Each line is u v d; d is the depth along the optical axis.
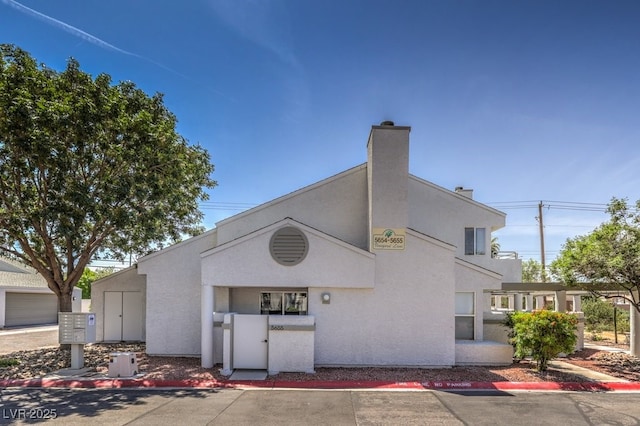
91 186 14.87
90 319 12.96
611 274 13.95
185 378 11.77
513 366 13.55
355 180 16.06
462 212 19.03
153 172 15.30
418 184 19.06
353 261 13.25
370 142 14.48
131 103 15.48
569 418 8.65
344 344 13.30
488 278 14.80
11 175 14.40
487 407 9.41
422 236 13.66
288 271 13.20
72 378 11.80
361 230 15.84
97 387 11.23
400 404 9.59
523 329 12.84
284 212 15.96
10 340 20.84
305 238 13.30
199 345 14.84
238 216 15.82
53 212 13.09
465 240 19.20
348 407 9.32
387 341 13.36
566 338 12.41
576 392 10.91
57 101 13.39
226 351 12.41
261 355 12.71
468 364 13.67
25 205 14.12
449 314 13.45
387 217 13.78
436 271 13.57
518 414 8.90
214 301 13.83
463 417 8.65
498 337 15.59
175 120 17.11
